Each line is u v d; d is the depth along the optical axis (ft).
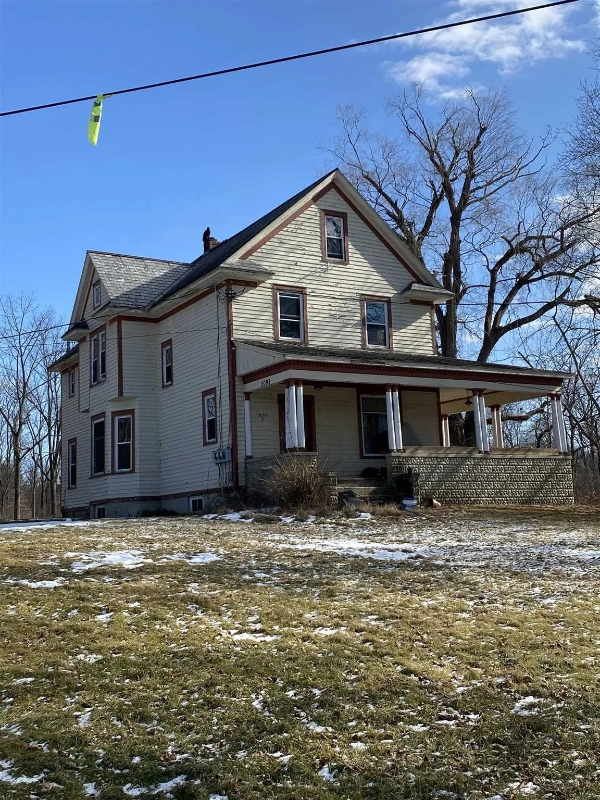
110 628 27.71
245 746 18.94
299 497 64.34
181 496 81.71
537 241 112.47
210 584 34.94
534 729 19.72
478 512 68.28
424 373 74.43
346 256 83.35
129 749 18.79
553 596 33.40
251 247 77.05
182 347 83.10
